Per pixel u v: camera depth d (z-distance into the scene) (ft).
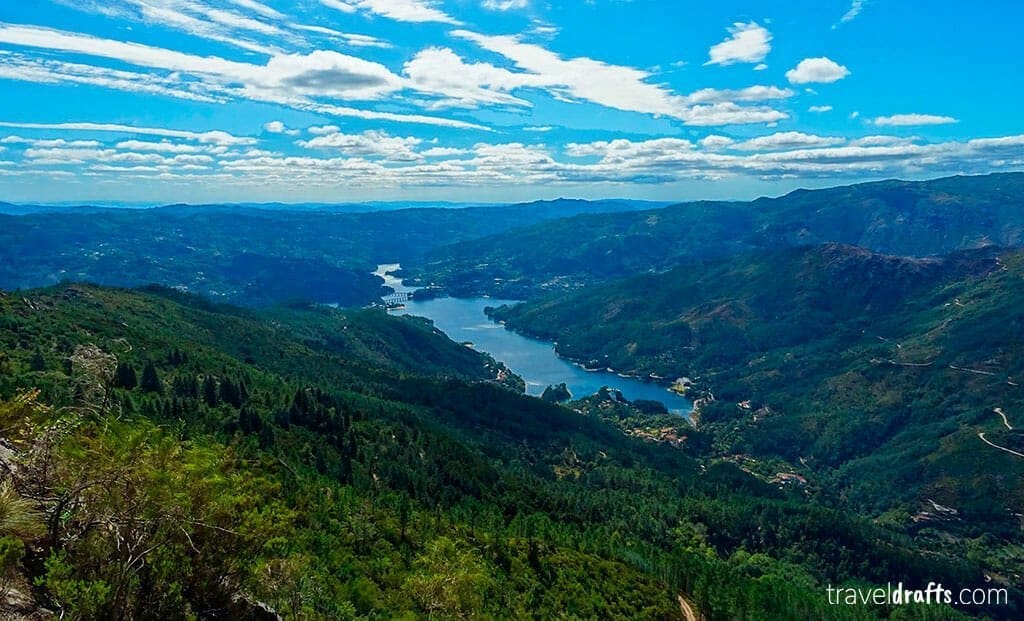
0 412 63.72
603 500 572.51
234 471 80.33
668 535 529.86
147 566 58.90
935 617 444.55
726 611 353.31
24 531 54.80
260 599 74.18
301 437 374.43
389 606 148.77
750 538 566.77
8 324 415.23
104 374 193.06
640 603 310.04
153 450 64.75
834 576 521.24
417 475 392.47
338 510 233.96
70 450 59.77
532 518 376.27
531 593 256.52
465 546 260.62
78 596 51.19
